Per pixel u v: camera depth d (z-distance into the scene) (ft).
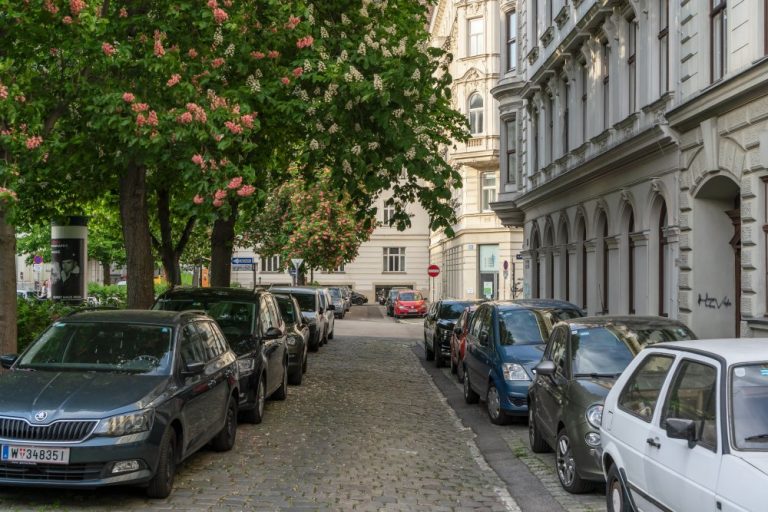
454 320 66.59
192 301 40.47
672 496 16.05
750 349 16.52
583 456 24.03
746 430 14.65
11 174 31.99
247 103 39.11
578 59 74.08
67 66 38.19
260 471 27.20
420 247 218.38
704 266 48.93
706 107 44.98
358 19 45.83
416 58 41.06
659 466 16.75
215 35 39.22
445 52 43.19
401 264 219.20
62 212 59.47
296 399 45.32
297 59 41.93
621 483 19.03
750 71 39.47
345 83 39.70
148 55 37.83
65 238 59.11
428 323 72.90
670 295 53.01
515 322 40.81
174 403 23.76
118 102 35.96
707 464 14.82
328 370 62.03
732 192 48.08
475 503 23.88
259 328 38.86
